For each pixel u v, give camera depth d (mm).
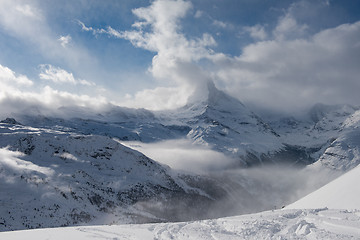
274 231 22938
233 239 21609
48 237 24531
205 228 26688
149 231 27297
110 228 28938
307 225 21984
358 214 25078
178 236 24234
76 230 27953
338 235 18875
